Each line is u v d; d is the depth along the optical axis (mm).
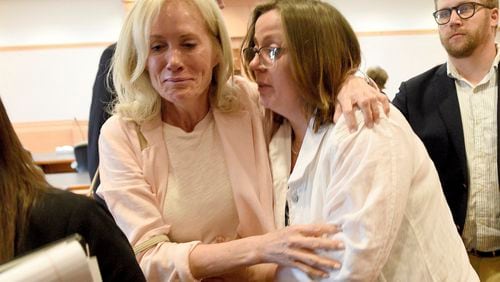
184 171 1130
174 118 1163
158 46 1054
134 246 1050
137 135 1138
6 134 665
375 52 7359
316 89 1036
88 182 3174
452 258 945
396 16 7297
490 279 1756
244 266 1005
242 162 1143
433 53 7410
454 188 1729
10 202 647
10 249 634
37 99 7273
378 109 953
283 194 1139
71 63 7246
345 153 932
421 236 935
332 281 903
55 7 7102
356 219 872
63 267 531
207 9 1085
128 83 1133
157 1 1024
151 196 1098
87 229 684
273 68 1050
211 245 1050
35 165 714
